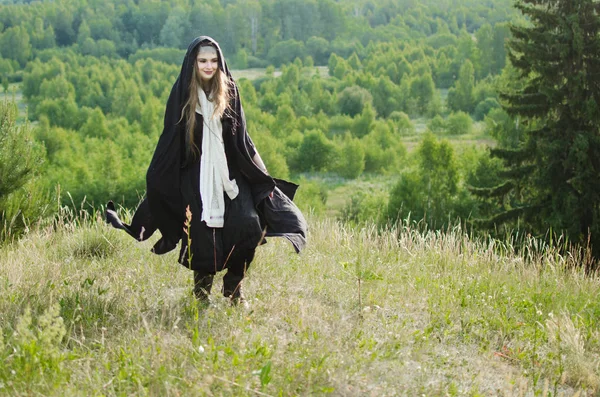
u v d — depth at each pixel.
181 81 4.62
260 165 4.82
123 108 172.00
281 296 5.18
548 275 7.21
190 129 4.59
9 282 5.11
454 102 173.25
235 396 3.37
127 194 84.44
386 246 7.64
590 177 26.56
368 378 3.77
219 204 4.61
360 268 5.74
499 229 28.06
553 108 28.42
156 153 4.64
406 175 55.75
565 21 27.88
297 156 117.88
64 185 83.81
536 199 28.39
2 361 3.44
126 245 6.79
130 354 3.72
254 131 110.31
